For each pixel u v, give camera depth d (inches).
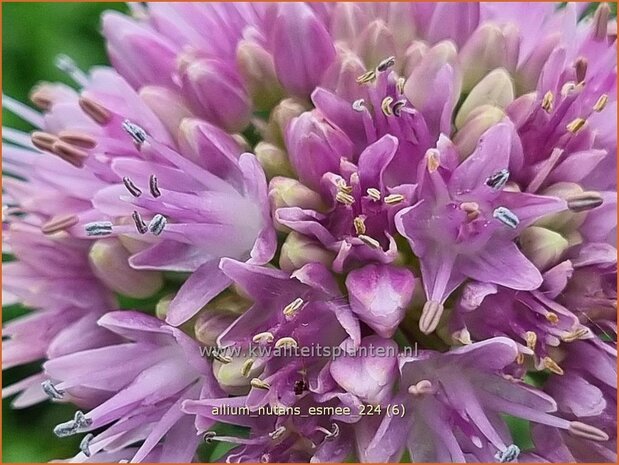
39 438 3.7
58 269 2.6
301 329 2.2
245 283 2.2
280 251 2.4
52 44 4.1
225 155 2.4
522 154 2.3
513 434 2.6
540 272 2.3
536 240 2.3
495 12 2.9
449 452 2.2
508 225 2.2
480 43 2.5
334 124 2.3
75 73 3.0
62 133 2.5
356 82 2.4
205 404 2.2
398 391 2.3
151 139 2.3
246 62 2.6
